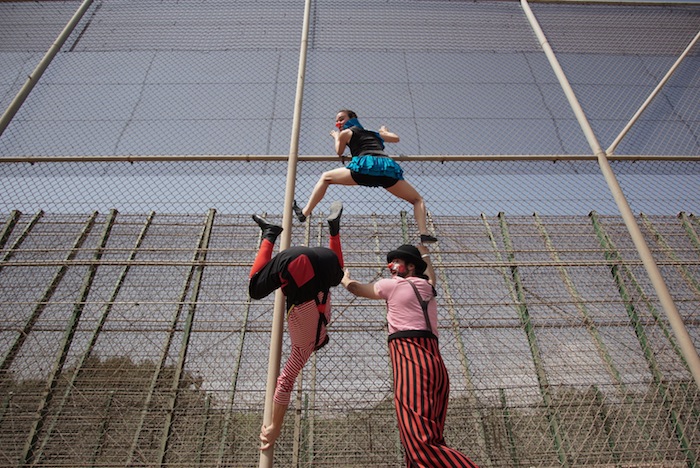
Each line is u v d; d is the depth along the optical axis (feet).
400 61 13.25
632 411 10.89
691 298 12.29
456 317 12.12
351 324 11.60
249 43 13.43
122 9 14.02
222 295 13.02
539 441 10.91
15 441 10.60
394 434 10.93
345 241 13.60
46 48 13.10
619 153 11.51
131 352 12.21
